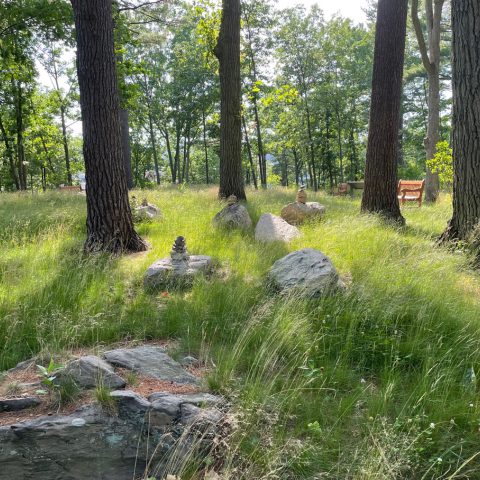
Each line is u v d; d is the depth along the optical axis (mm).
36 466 2152
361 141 41438
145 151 44938
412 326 3793
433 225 9484
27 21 15094
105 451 2262
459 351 3391
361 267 5523
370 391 2984
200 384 2936
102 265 5863
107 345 3752
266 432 2471
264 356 3293
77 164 44094
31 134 33750
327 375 3135
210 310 4328
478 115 6148
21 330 3883
